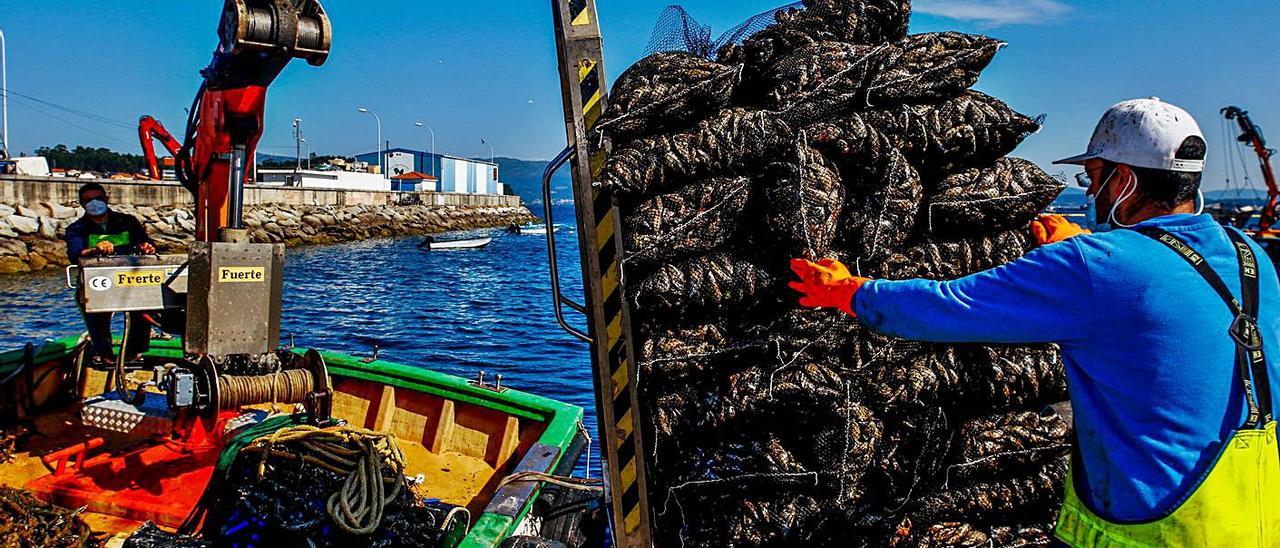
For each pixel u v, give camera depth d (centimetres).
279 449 390
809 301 237
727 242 275
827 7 301
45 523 387
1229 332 193
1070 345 206
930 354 271
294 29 430
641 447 278
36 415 600
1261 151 2033
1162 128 206
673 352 271
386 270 3241
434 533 394
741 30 306
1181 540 195
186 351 463
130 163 9431
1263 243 1664
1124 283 194
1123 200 215
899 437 270
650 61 286
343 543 361
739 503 275
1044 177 283
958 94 282
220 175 523
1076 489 216
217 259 464
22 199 2798
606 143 269
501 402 571
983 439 272
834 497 268
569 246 4925
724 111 278
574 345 1742
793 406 267
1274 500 196
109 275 489
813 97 271
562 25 265
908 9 310
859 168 276
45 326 1795
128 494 464
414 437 603
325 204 4791
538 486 439
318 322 1983
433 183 7338
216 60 452
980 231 284
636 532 282
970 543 274
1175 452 194
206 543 367
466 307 2292
